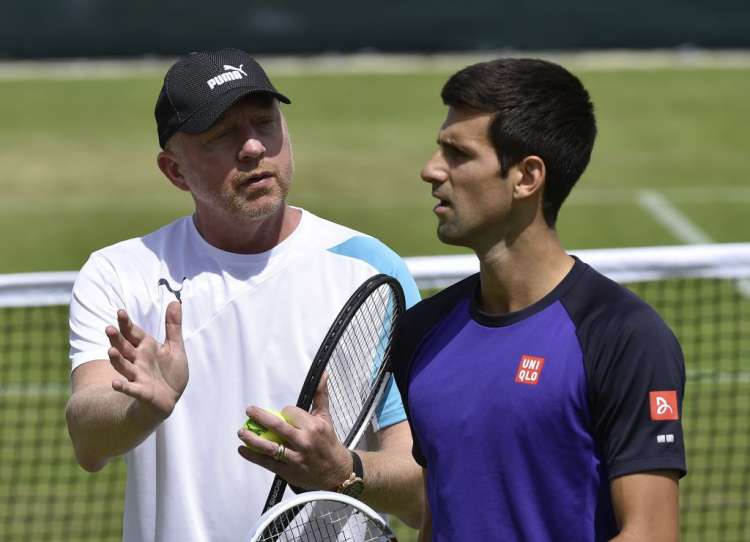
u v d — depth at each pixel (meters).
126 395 12.59
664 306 39.69
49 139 67.12
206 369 13.84
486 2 85.56
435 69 82.69
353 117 70.88
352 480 12.30
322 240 14.26
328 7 85.38
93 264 14.40
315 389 12.70
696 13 85.50
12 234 51.59
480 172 11.02
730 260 21.80
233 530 13.63
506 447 10.95
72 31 84.50
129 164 62.59
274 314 13.90
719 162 61.72
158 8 84.75
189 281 14.09
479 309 11.55
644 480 10.39
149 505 13.87
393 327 13.58
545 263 11.18
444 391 11.38
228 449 13.72
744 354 36.03
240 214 13.55
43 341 37.34
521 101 10.86
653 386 10.43
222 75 13.45
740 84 77.56
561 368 10.75
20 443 30.84
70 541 25.59
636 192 57.06
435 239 50.81
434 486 11.55
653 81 78.44
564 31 85.50
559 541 10.80
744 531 25.66
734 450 29.81
